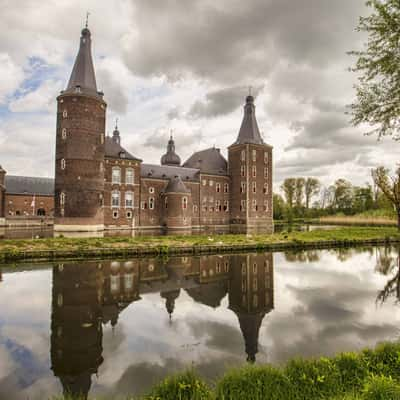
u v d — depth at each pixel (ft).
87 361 22.17
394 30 26.73
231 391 14.80
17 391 18.56
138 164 167.53
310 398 14.34
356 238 98.02
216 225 200.95
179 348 24.32
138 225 166.61
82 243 71.10
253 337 26.35
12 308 33.06
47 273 48.98
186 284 44.24
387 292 40.98
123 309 33.47
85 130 123.85
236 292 40.60
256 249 78.95
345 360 17.20
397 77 27.63
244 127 207.92
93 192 125.08
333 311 33.19
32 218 180.14
